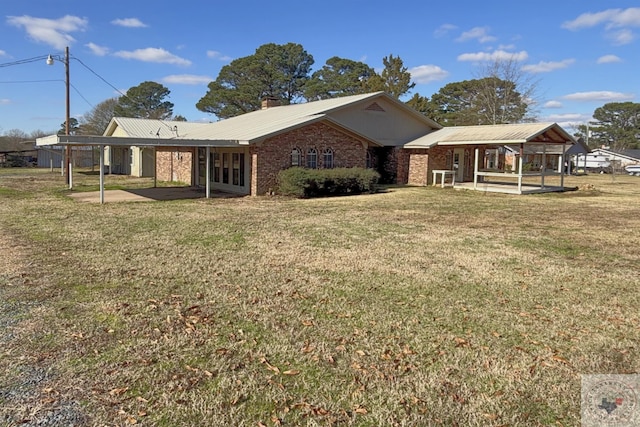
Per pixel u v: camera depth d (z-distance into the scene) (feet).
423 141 75.82
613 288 19.12
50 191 61.16
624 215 42.73
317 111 69.92
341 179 59.00
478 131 71.92
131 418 9.57
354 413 9.93
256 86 142.41
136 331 13.91
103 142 46.37
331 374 11.58
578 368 12.06
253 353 12.66
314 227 33.76
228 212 41.86
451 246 27.37
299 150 60.18
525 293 18.31
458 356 12.66
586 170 146.51
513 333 14.29
